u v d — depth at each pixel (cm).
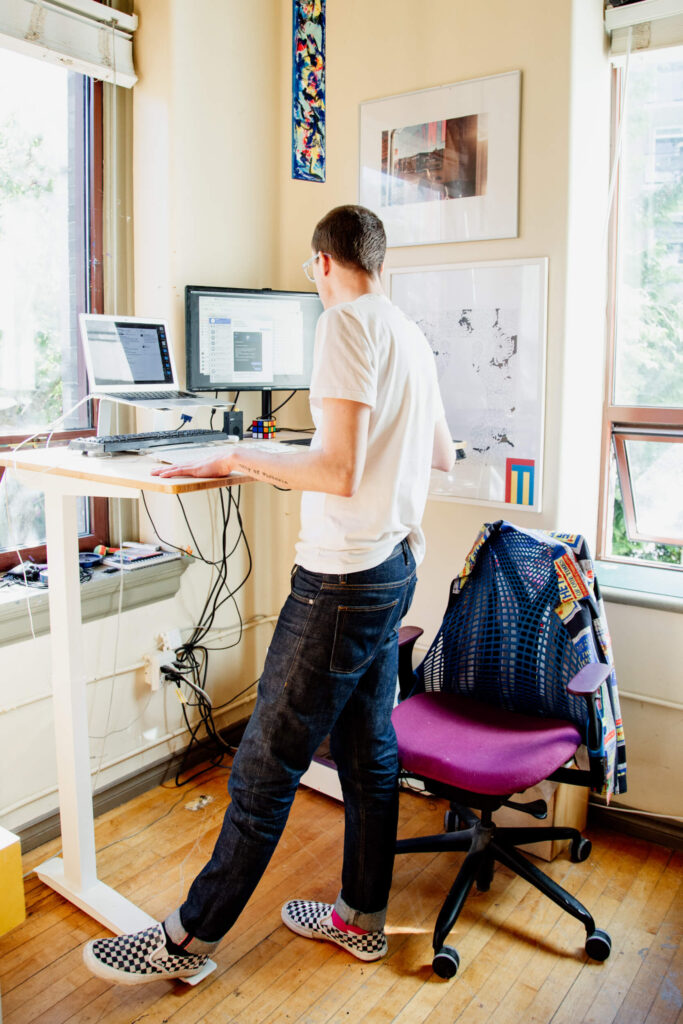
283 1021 166
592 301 236
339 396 144
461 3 227
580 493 240
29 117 225
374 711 173
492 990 175
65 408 245
